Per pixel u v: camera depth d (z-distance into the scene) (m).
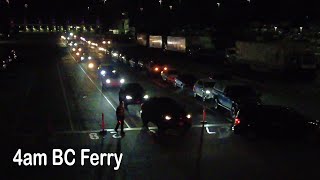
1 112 27.44
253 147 18.55
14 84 42.44
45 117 25.64
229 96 26.62
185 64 62.16
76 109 28.39
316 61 49.84
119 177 14.20
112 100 32.31
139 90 29.52
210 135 21.06
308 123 19.44
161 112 21.44
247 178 14.00
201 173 14.59
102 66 44.88
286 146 18.80
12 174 14.66
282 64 50.41
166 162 16.05
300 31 81.62
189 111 27.70
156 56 75.19
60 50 100.38
